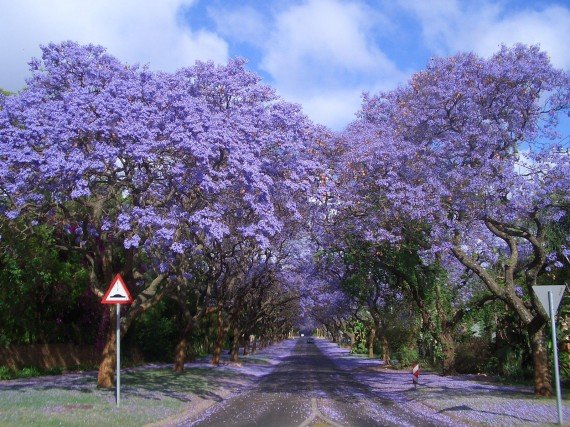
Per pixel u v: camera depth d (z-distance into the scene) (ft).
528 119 60.18
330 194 71.67
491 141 58.59
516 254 64.54
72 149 48.55
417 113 64.18
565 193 56.90
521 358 86.33
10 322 77.30
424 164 62.34
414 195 61.26
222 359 147.13
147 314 115.55
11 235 62.34
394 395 67.97
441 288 101.65
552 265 70.28
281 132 59.82
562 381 71.41
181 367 94.22
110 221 56.59
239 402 59.57
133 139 48.85
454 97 60.75
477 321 109.19
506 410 48.93
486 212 58.39
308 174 62.18
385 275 112.78
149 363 117.19
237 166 50.93
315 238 90.68
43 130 47.09
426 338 114.01
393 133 68.59
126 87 51.24
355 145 70.44
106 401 50.34
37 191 50.26
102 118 48.49
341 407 54.75
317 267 119.24
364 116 79.15
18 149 46.98
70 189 49.85
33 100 50.29
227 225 56.90
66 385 63.21
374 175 67.97
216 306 106.42
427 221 64.49
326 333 577.02
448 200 60.80
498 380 83.25
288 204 60.29
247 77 62.13
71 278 85.20
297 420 45.29
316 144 70.79
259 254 104.22
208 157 50.24
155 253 58.54
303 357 187.01
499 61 60.95
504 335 92.17
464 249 67.05
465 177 57.88
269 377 98.63
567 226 66.59
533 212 57.82
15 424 36.11
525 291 83.76
